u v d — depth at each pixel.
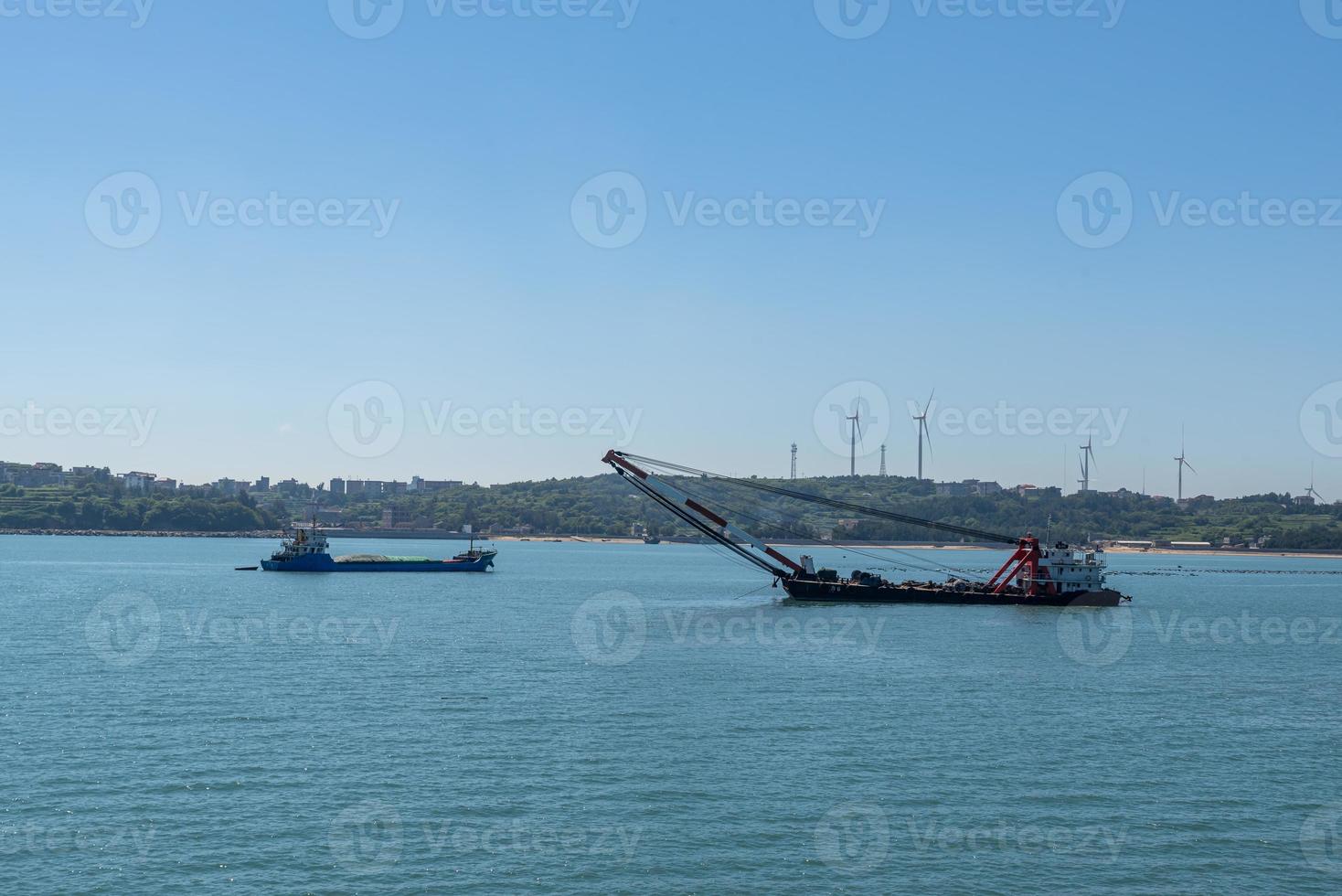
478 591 198.50
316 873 45.34
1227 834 51.78
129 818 51.16
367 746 64.44
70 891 43.22
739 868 46.72
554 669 93.94
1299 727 75.19
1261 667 105.12
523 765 60.62
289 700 78.12
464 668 94.00
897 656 106.38
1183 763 63.91
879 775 59.88
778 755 63.66
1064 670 99.38
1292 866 48.06
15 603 161.88
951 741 67.88
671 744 65.75
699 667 95.81
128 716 72.25
